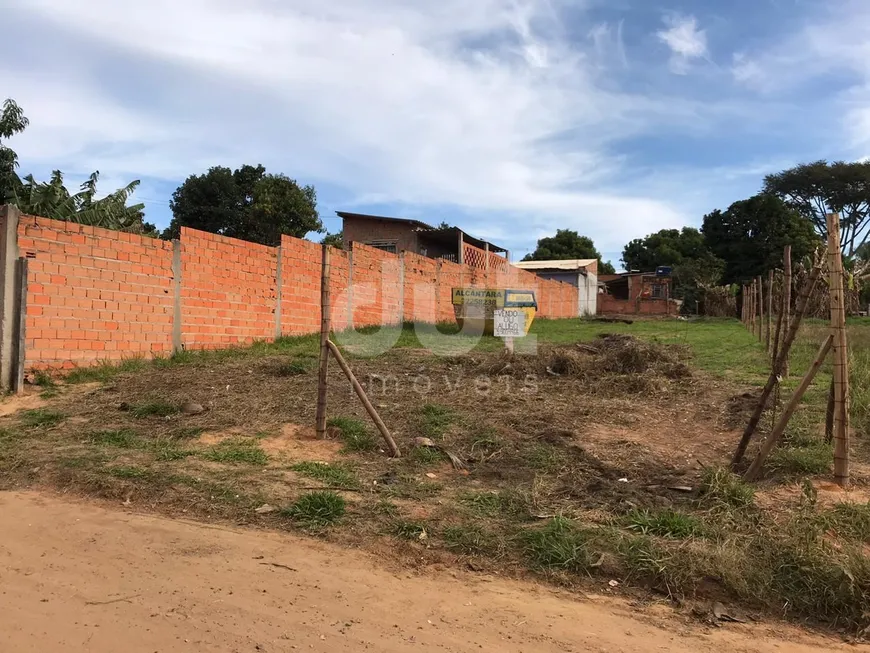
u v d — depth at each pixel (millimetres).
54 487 4699
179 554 3592
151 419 6473
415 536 3885
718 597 3262
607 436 6305
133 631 2754
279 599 3096
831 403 5688
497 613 3049
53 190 13320
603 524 4055
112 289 8734
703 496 4469
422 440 5805
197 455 5395
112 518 4125
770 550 3553
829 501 4441
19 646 2604
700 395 8211
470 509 4305
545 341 14859
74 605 2980
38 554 3561
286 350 11062
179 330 9852
